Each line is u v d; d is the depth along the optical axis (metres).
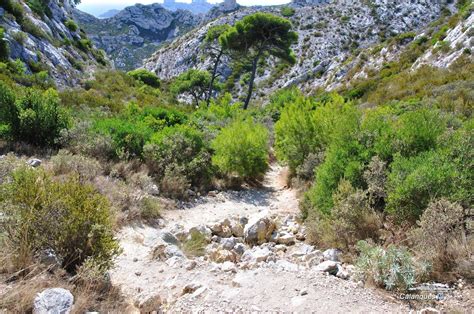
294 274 3.99
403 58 32.91
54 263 3.57
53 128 9.96
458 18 29.98
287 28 30.44
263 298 3.46
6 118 9.62
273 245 6.05
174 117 16.05
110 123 10.57
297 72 58.84
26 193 3.83
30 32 26.69
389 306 3.33
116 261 4.54
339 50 62.19
